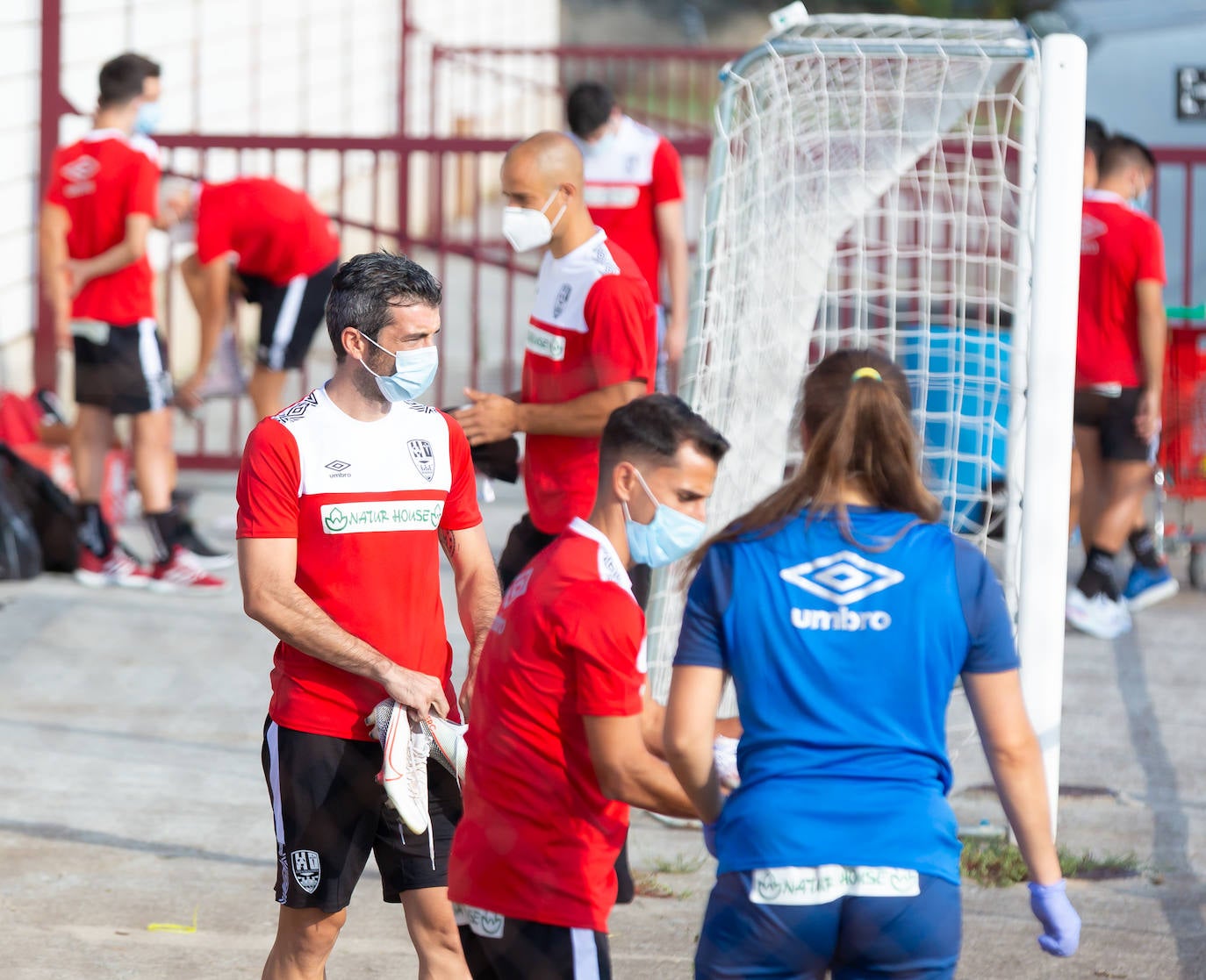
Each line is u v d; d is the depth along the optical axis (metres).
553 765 9.03
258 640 23.23
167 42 38.88
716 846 8.77
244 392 27.11
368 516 10.56
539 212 14.41
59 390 28.02
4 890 14.48
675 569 15.71
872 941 8.38
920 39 15.62
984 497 16.45
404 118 52.56
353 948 13.40
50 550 26.34
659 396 9.45
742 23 67.75
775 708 8.62
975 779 18.12
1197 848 16.03
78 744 18.67
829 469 8.87
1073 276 14.88
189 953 13.17
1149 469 24.42
